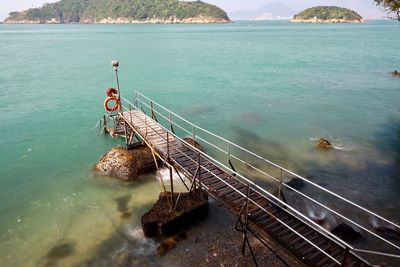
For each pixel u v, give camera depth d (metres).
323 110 32.94
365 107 33.66
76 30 197.12
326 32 158.75
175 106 34.69
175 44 101.44
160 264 12.41
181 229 14.21
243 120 30.27
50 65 59.69
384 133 26.55
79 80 46.59
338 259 9.81
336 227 13.85
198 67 57.69
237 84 44.34
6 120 29.86
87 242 13.83
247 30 190.88
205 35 144.75
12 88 41.38
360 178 19.08
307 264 9.59
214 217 15.00
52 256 13.09
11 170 20.67
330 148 23.58
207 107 34.28
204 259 12.58
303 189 17.66
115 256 12.93
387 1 21.42
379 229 14.11
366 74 50.00
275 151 23.25
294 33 154.75
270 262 12.38
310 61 63.88
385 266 12.08
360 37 123.56
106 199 17.06
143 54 76.25
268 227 11.09
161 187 17.98
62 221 15.34
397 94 38.38
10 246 13.75
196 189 15.32
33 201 17.12
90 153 23.25
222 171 14.61
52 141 25.38
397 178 19.03
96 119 30.45
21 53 77.69
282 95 38.69
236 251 12.93
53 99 36.88
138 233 14.23
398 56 69.75
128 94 39.22
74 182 18.98
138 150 20.09
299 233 10.83
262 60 65.81
